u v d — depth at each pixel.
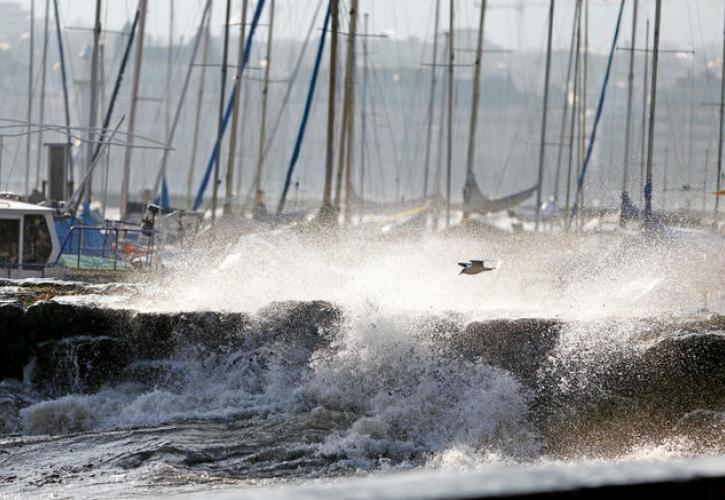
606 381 53.72
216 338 61.62
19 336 61.22
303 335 60.44
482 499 5.65
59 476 41.25
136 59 181.88
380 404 55.72
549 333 55.59
